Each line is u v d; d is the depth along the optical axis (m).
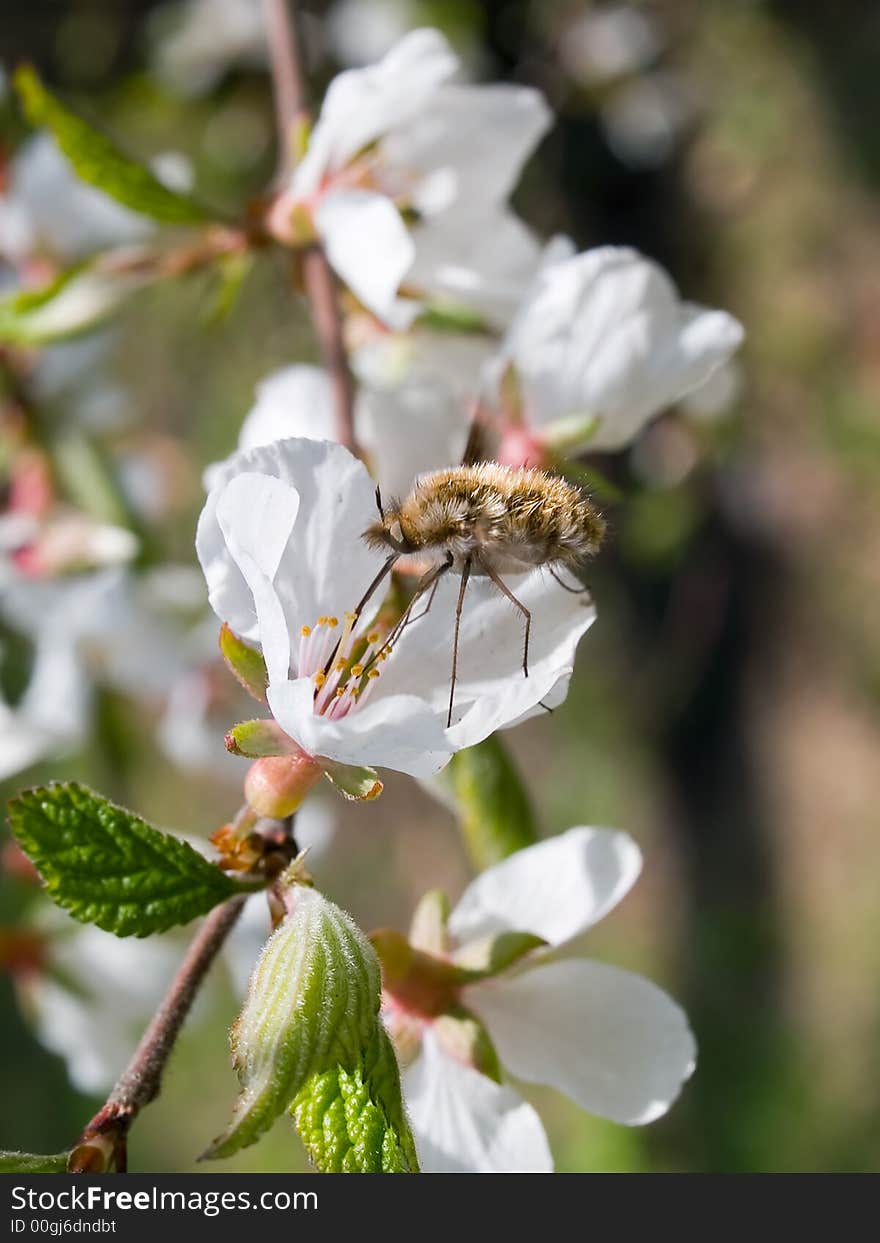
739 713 0.44
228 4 0.30
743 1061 0.38
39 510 0.18
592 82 0.34
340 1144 0.11
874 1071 0.37
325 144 0.15
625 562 0.41
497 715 0.12
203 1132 0.34
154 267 0.16
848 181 0.40
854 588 0.43
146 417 0.32
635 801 0.42
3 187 0.17
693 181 0.40
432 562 0.12
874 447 0.41
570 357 0.14
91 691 0.18
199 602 0.18
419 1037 0.13
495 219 0.15
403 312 0.15
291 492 0.12
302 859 0.12
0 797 0.21
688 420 0.30
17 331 0.16
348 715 0.12
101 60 0.30
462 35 0.31
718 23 0.36
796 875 0.42
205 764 0.18
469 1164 0.13
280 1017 0.11
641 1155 0.35
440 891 0.14
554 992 0.13
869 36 0.39
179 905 0.12
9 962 0.17
